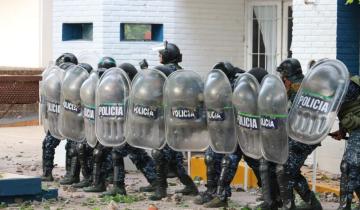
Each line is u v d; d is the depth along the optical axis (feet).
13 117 136.05
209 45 112.37
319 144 66.03
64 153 94.68
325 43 92.12
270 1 111.45
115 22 109.09
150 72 73.56
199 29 111.75
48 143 84.48
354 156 64.13
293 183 65.62
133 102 73.77
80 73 80.18
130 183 84.12
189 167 85.61
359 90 63.93
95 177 78.18
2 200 71.61
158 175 74.33
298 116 62.95
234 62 113.60
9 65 150.51
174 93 71.46
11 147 111.55
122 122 74.69
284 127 63.26
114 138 75.00
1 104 135.13
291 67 65.51
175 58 77.00
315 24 92.79
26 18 147.84
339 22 91.30
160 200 74.18
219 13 112.68
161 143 73.41
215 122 68.85
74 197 75.77
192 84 71.36
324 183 81.35
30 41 147.33
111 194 75.97
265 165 65.87
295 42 94.68
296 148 64.59
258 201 72.95
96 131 75.82
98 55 101.71
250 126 65.87
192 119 71.36
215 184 71.46
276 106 63.31
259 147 65.57
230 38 113.39
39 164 96.53
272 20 111.65
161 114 73.41
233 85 68.23
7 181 71.51
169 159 74.49
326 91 61.93
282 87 63.31
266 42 112.47
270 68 112.16
